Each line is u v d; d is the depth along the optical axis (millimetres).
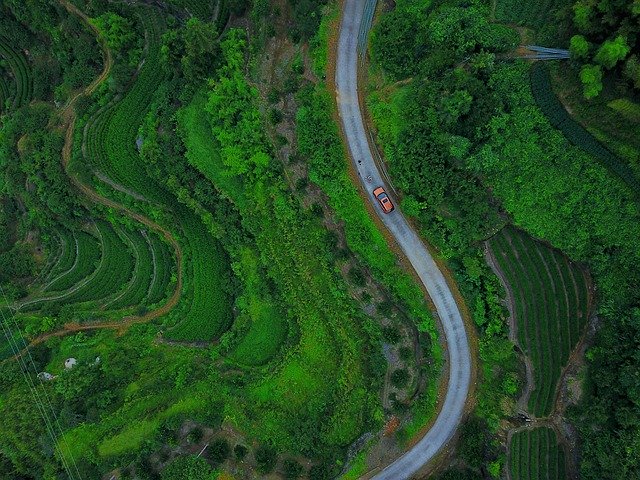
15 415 55188
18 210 67750
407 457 49656
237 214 56000
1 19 64875
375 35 48062
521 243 46469
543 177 43469
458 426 49094
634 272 42375
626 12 36281
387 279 49719
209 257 60281
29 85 68562
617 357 42344
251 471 51188
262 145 51906
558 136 42188
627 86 38594
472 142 44750
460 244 47125
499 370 48031
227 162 52531
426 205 47125
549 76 41969
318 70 49438
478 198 45625
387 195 49219
